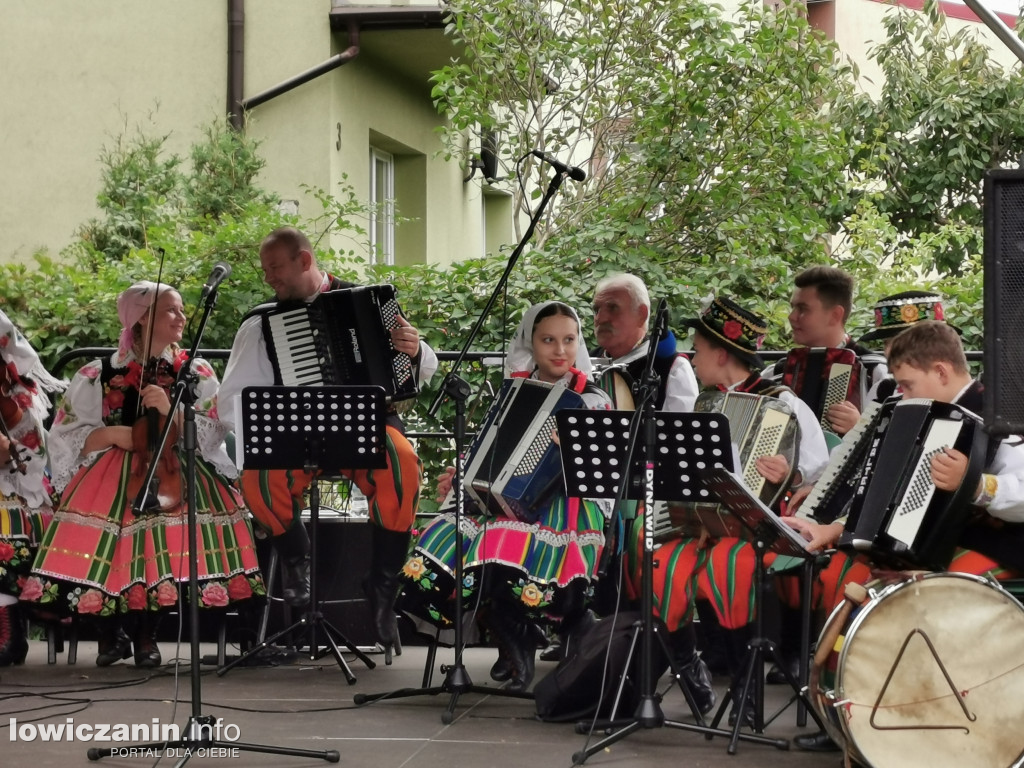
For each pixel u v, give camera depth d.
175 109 10.75
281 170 10.52
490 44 10.30
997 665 3.72
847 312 5.71
